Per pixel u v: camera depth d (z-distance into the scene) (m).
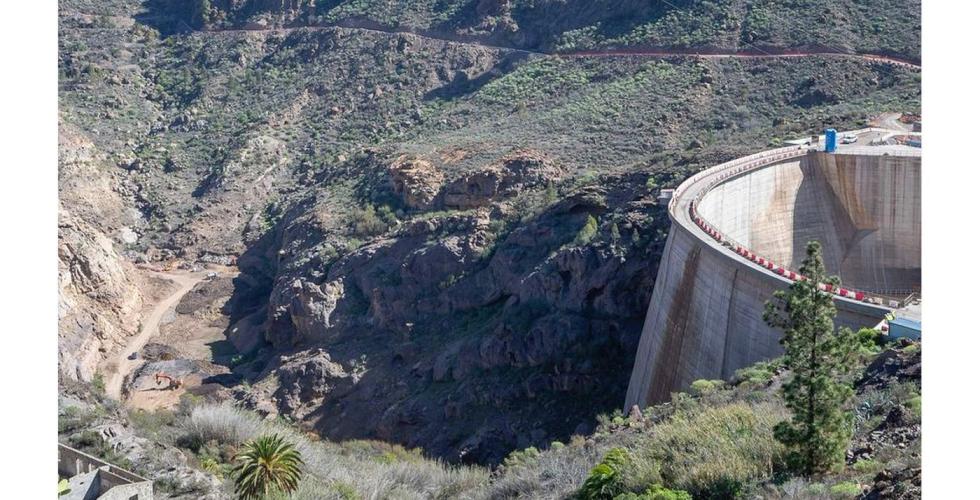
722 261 81.12
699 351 83.00
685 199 103.62
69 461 63.72
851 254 119.00
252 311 157.12
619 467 51.41
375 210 160.25
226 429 82.50
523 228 134.62
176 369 135.50
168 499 64.31
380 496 72.62
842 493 40.16
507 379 116.12
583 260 119.62
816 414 44.28
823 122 155.62
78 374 125.75
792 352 44.56
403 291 138.62
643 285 114.88
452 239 140.88
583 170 156.50
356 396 126.88
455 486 77.62
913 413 47.62
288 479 65.06
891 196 117.38
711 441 49.66
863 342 62.94
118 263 153.12
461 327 131.62
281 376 130.88
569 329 115.38
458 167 161.25
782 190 119.19
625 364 111.75
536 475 64.69
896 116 152.25
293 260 156.12
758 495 43.22
